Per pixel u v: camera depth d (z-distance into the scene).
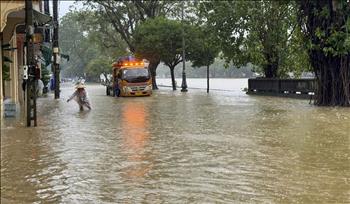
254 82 42.16
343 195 7.29
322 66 26.14
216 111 22.67
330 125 16.28
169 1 58.78
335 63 25.64
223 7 40.56
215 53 49.38
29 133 15.27
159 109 24.53
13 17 22.75
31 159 10.68
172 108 25.09
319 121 17.59
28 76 17.27
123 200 7.27
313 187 7.80
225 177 8.62
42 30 34.59
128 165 9.82
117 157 10.72
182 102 30.47
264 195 7.36
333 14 25.12
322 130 14.93
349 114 20.42
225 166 9.56
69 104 30.38
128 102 31.62
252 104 27.86
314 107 24.89
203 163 9.89
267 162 9.88
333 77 25.69
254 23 39.34
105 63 101.19
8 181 8.62
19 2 18.89
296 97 34.59
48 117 20.89
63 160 10.50
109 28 67.06
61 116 21.31
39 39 25.50
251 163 9.80
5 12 18.86
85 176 8.91
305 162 9.82
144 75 40.44
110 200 7.28
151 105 27.92
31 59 17.34
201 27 47.59
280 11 38.38
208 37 42.69
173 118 19.39
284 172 8.94
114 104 29.53
